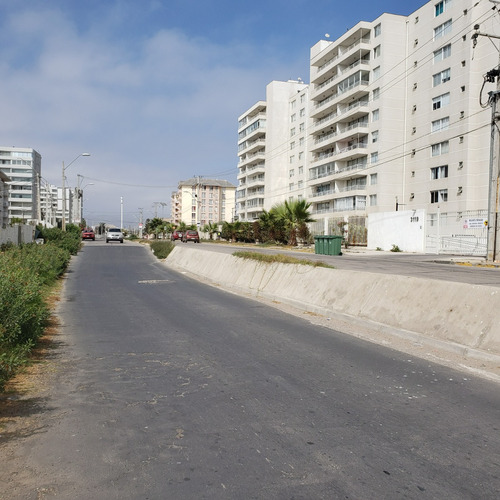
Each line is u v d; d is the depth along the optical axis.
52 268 16.56
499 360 5.97
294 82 81.88
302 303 11.00
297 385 5.13
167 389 5.00
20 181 135.62
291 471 3.22
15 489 3.00
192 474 3.18
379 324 8.30
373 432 3.88
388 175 52.34
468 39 44.19
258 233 51.72
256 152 89.56
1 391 4.86
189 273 21.03
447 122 46.53
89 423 4.07
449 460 3.39
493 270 18.08
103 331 8.16
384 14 52.09
